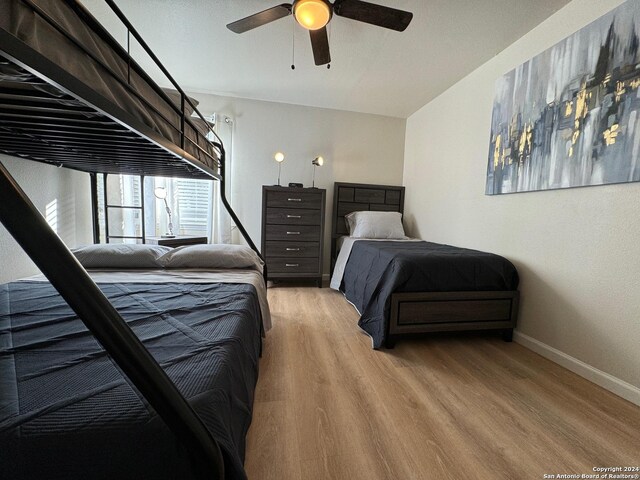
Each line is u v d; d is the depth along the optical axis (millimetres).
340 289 3180
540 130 1938
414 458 1077
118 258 1826
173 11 1984
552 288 1889
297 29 2145
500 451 1121
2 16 544
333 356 1851
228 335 931
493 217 2400
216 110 3488
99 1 1883
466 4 1829
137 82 1071
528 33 2086
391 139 3967
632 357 1469
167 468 510
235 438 699
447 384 1572
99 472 497
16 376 652
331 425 1229
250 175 3645
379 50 2373
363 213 3576
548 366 1794
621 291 1515
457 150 2891
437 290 2029
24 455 483
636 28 1411
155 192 3178
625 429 1259
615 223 1537
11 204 365
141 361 432
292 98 3496
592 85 1614
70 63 703
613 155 1514
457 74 2742
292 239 3412
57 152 1503
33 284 1445
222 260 1941
